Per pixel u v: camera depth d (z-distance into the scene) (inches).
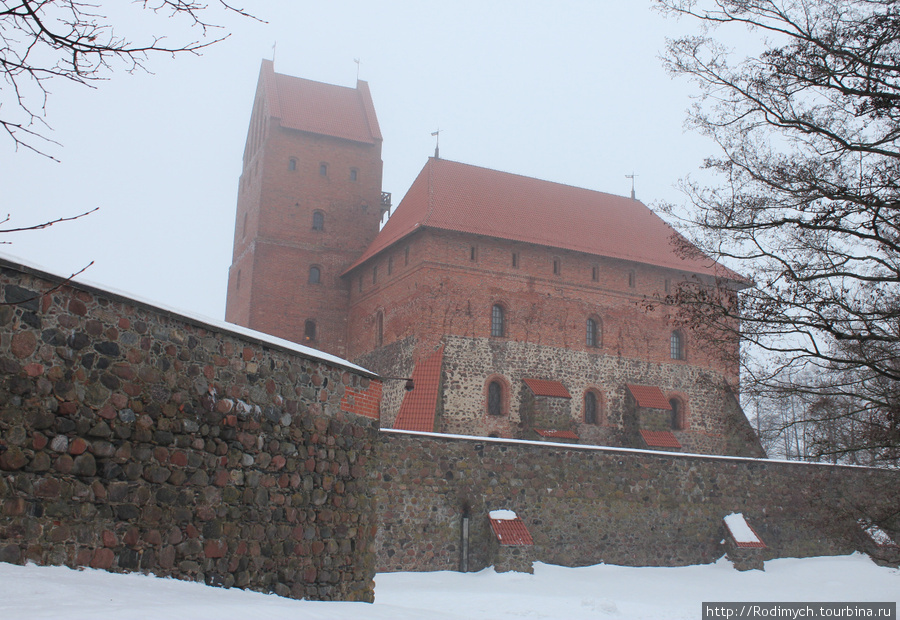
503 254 1708.9
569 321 1738.4
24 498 341.4
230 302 2113.7
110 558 374.0
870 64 534.9
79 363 369.1
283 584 480.1
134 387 394.6
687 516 1156.5
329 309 1973.4
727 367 716.7
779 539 1222.9
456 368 1611.7
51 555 349.7
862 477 1289.4
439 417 1550.2
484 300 1669.5
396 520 951.0
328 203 2032.5
